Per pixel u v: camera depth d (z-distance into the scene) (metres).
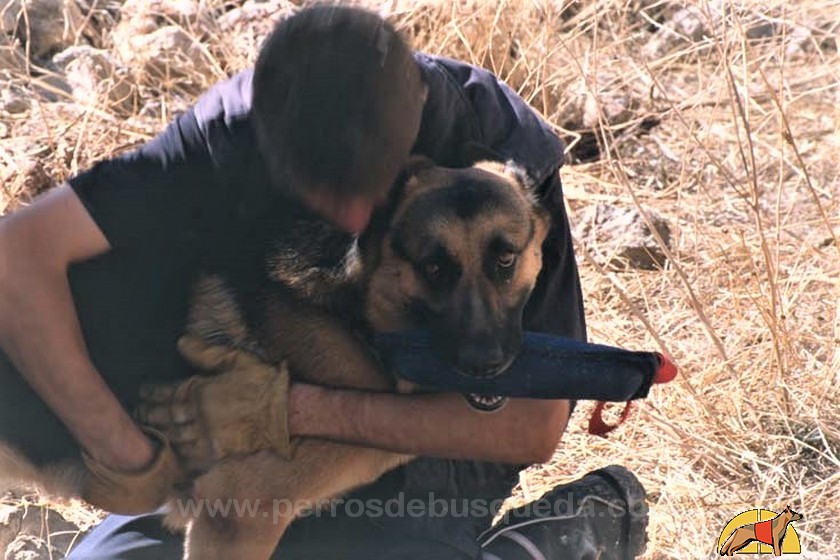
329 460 5.45
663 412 7.72
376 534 5.83
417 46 10.61
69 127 9.80
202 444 5.38
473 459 5.43
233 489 5.39
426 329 5.36
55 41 10.99
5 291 4.98
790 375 7.96
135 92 10.39
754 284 8.77
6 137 9.96
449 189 5.30
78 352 5.11
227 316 5.48
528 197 5.49
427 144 5.47
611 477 6.16
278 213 5.39
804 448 7.46
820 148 10.52
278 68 4.66
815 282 8.95
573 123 10.91
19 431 5.62
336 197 4.71
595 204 9.76
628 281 9.10
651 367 5.14
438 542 5.74
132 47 10.88
